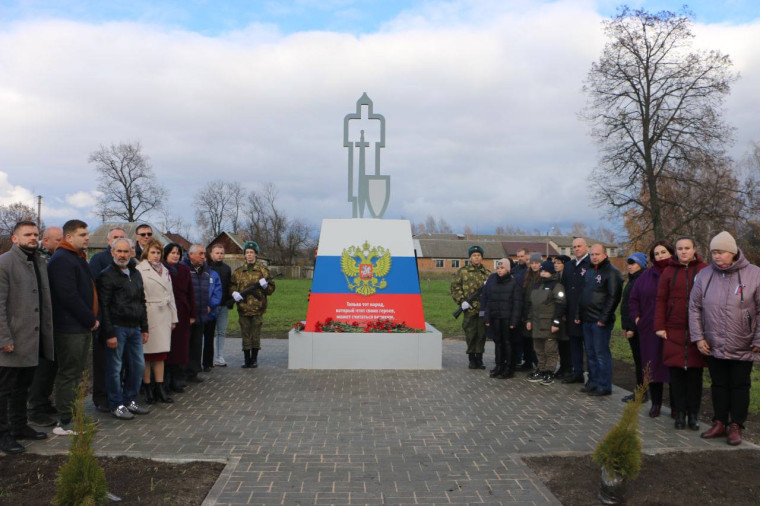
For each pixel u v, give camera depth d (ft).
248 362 31.71
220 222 240.32
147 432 18.86
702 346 18.21
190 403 23.13
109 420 20.36
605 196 92.89
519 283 29.58
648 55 87.51
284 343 43.09
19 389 17.49
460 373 30.30
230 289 32.04
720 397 18.33
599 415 21.71
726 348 17.61
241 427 19.60
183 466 15.55
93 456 11.85
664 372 21.04
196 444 17.61
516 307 28.58
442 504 13.26
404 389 26.11
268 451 17.03
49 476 14.40
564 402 23.84
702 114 85.61
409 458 16.55
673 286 19.57
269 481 14.58
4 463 15.40
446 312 74.79
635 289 22.43
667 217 90.58
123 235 22.58
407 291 33.06
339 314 32.73
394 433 19.10
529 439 18.53
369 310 32.86
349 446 17.63
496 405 23.18
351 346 31.14
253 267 32.24
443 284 170.81
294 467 15.67
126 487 13.91
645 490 13.91
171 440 17.99
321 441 18.10
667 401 24.50
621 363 35.19
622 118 89.56
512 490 14.12
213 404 22.98
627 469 12.87
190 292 25.57
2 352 16.44
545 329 27.37
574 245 27.37
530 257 30.32
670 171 88.17
